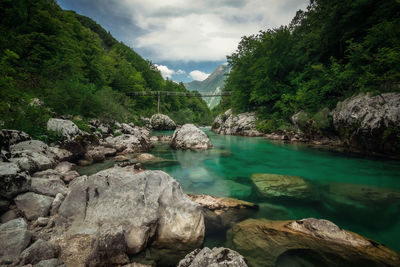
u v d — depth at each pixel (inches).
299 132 629.6
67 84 516.4
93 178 131.6
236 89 1070.4
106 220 111.5
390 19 422.9
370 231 135.3
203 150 456.4
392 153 331.0
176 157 376.8
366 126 347.9
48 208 128.0
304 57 740.0
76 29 994.7
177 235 109.5
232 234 119.6
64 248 96.3
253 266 90.4
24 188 133.3
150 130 1075.9
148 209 115.5
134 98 1583.4
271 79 852.6
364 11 480.7
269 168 307.7
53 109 454.3
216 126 1235.2
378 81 374.6
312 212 158.9
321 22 647.8
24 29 542.3
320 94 540.4
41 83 500.1
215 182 236.2
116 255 89.9
